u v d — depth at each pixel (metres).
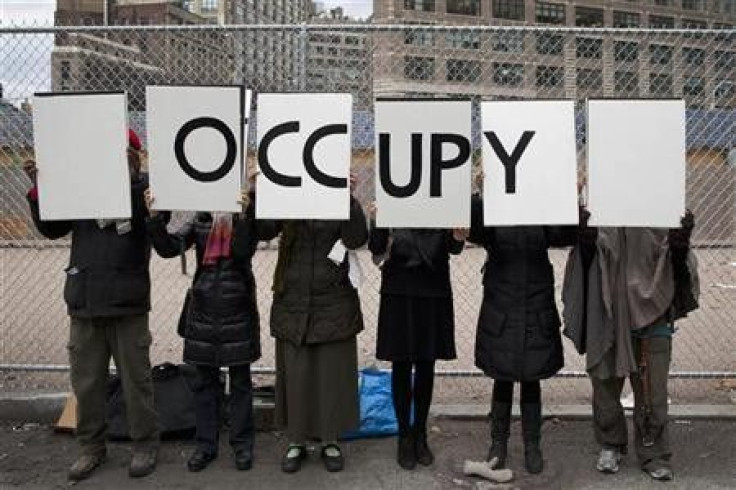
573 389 6.20
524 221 4.45
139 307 4.61
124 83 6.11
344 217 4.50
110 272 4.55
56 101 4.51
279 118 4.54
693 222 4.47
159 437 4.97
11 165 7.04
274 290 4.71
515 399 5.88
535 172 4.46
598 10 100.62
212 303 4.61
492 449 4.70
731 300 10.56
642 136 4.41
